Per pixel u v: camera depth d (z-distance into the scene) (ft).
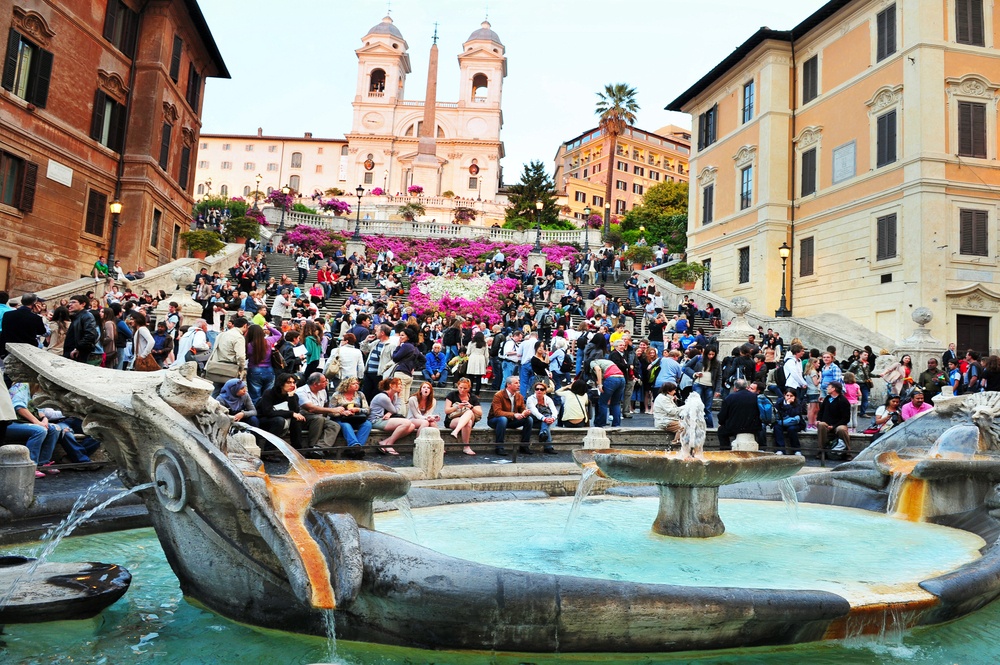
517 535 21.43
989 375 46.91
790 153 106.73
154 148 95.81
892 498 26.76
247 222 133.28
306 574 12.80
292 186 320.29
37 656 12.29
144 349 41.78
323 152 320.50
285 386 31.89
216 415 15.07
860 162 92.73
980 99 84.64
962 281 81.92
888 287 86.12
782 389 49.26
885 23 89.56
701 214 126.62
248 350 37.14
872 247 89.20
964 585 15.10
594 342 47.62
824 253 98.48
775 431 42.65
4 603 13.00
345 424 33.86
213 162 323.78
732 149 116.88
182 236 100.63
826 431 41.88
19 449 20.06
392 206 247.29
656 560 18.52
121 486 22.99
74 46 82.99
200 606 14.79
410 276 121.80
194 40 109.50
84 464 24.06
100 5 87.81
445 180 296.71
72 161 83.41
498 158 303.68
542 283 107.34
